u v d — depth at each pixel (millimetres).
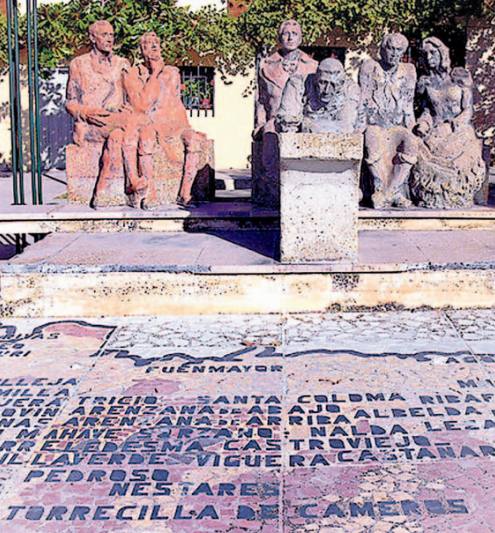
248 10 13844
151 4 13234
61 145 14922
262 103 8312
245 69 14523
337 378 4891
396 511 3416
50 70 13852
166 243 7203
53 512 3449
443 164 8023
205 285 6184
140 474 3760
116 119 8414
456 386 4750
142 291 6199
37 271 6188
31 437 4164
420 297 6207
